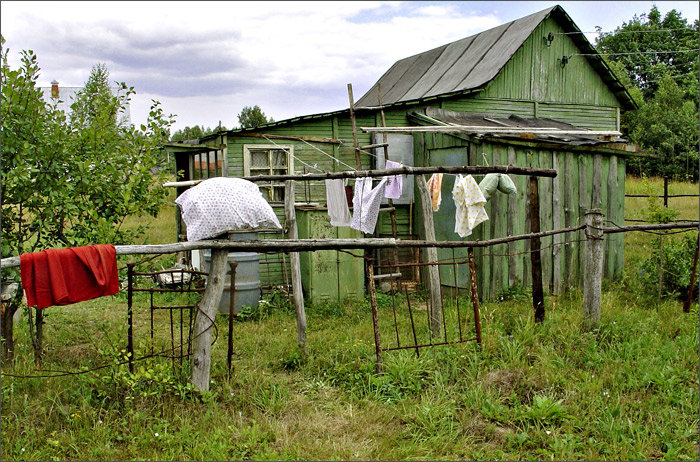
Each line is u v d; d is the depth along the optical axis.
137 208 7.34
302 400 5.86
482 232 10.45
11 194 6.49
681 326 8.05
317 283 10.59
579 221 11.56
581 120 14.39
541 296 7.98
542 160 11.06
